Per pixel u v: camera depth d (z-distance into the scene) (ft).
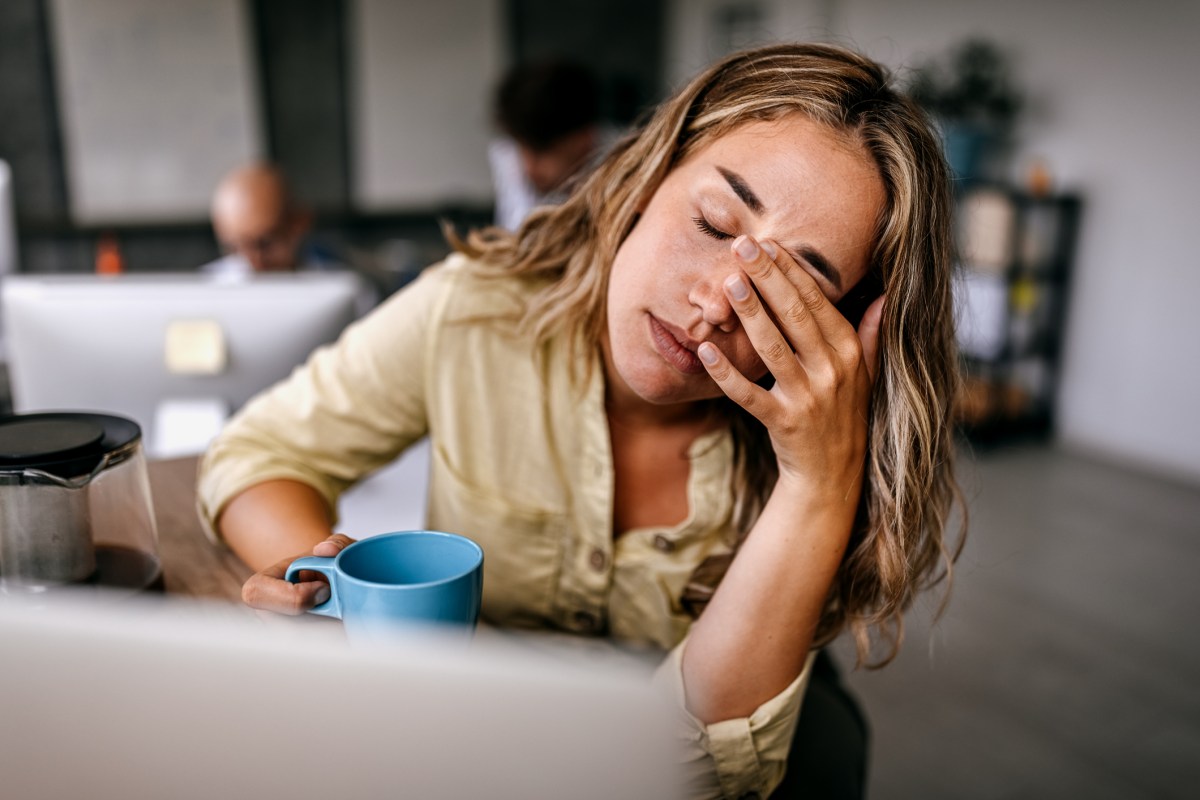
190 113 17.08
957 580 9.09
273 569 2.20
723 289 2.24
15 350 4.68
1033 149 13.61
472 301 3.04
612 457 2.95
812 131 2.27
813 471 2.39
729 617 2.42
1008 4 13.61
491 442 3.05
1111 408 13.04
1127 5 12.07
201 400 4.75
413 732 0.94
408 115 18.54
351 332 3.28
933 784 6.22
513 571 3.10
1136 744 6.72
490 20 18.80
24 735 0.95
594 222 2.81
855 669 2.79
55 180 16.57
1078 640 8.11
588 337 2.81
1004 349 13.25
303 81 17.70
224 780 0.95
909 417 2.48
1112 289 12.83
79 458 2.31
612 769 0.95
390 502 4.63
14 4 15.71
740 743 2.42
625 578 3.01
